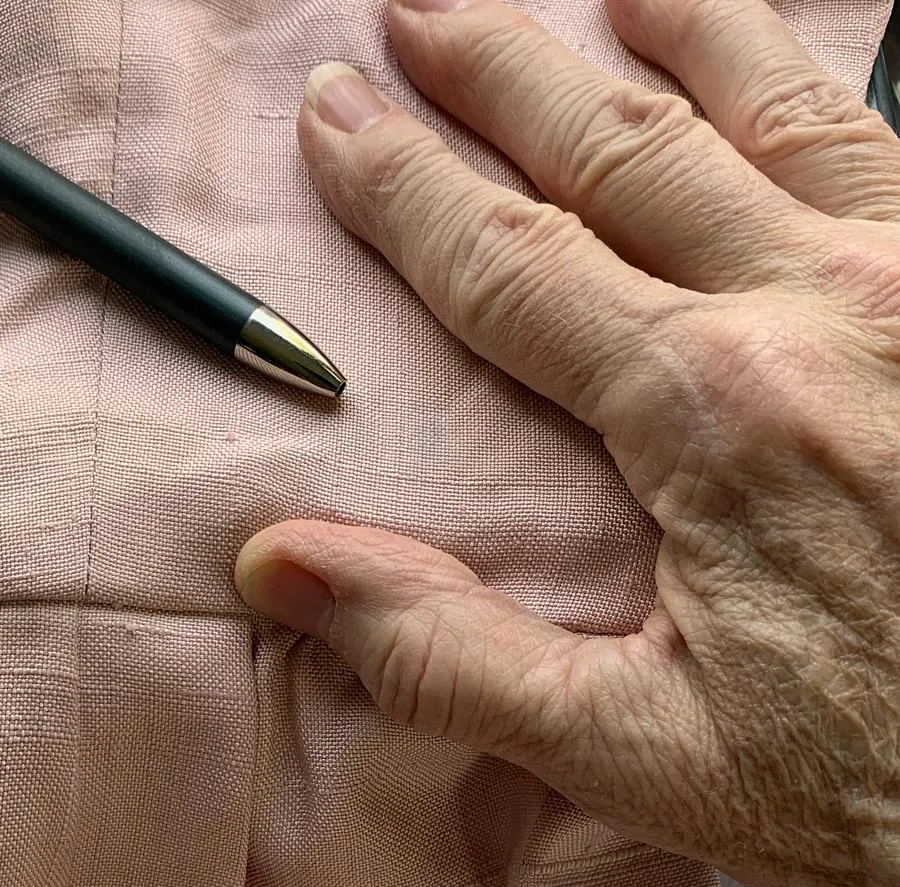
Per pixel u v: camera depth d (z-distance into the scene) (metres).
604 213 0.22
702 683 0.19
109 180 0.21
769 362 0.19
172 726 0.19
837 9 0.24
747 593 0.19
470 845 0.21
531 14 0.24
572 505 0.20
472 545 0.20
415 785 0.20
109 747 0.18
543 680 0.19
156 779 0.19
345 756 0.20
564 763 0.19
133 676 0.18
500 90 0.22
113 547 0.18
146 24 0.22
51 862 0.18
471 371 0.21
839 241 0.20
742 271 0.21
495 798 0.21
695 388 0.19
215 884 0.20
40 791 0.18
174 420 0.19
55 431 0.19
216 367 0.20
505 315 0.20
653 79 0.24
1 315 0.20
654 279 0.20
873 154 0.22
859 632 0.18
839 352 0.19
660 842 0.20
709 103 0.23
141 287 0.20
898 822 0.18
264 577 0.19
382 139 0.21
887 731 0.18
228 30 0.23
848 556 0.18
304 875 0.20
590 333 0.20
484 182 0.21
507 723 0.19
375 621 0.19
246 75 0.23
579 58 0.22
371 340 0.21
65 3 0.21
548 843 0.22
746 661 0.19
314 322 0.21
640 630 0.20
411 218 0.21
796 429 0.19
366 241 0.22
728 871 0.20
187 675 0.19
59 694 0.18
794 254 0.20
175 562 0.19
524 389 0.21
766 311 0.20
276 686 0.19
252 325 0.20
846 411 0.19
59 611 0.18
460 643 0.19
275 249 0.21
